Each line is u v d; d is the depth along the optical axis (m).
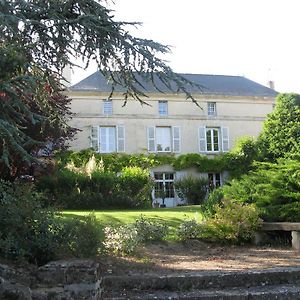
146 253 7.98
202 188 27.84
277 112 18.00
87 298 5.06
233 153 28.14
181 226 9.48
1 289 4.66
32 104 9.06
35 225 6.13
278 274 6.18
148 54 6.57
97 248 6.59
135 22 6.77
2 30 5.73
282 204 9.68
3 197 6.27
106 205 16.50
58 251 6.07
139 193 17.44
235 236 9.30
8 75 5.95
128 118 28.83
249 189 10.26
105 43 6.70
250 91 31.97
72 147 27.28
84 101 28.12
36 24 6.44
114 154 27.34
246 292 5.59
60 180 16.23
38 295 4.94
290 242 9.51
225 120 30.66
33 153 12.64
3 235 5.88
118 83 7.61
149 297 5.36
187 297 5.36
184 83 6.91
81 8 6.93
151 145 29.06
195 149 29.88
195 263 7.23
